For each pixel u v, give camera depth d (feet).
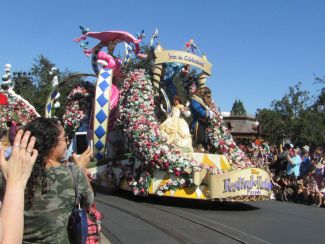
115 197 44.96
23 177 8.36
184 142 44.32
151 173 42.29
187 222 32.24
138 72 47.80
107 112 48.83
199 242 25.85
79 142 52.60
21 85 164.66
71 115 56.39
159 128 44.09
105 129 48.78
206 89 47.98
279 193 51.39
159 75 47.78
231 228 30.53
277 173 53.83
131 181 43.83
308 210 41.75
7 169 8.31
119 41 56.54
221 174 39.34
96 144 48.65
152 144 41.63
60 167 11.28
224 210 39.63
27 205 10.69
